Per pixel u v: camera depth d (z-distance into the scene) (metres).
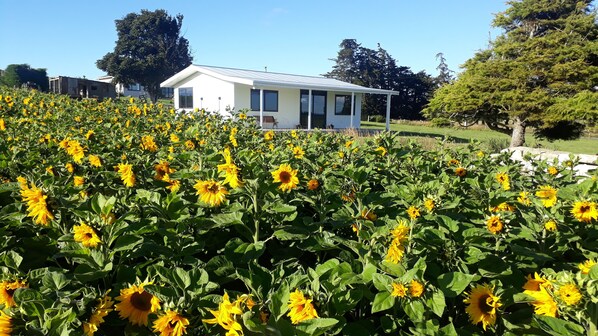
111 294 1.89
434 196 2.77
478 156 5.44
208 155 3.60
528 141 23.41
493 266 2.21
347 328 1.87
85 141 4.57
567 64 17.27
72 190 2.80
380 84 55.22
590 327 1.65
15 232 2.55
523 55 18.41
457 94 19.41
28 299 1.58
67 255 1.99
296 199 2.96
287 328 1.54
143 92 67.81
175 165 4.08
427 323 1.81
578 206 2.64
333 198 3.20
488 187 3.46
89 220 2.05
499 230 2.28
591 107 15.97
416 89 54.72
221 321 1.49
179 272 1.78
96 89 36.06
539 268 2.41
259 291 1.71
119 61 63.41
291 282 1.71
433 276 2.03
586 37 18.42
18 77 47.28
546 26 19.48
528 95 17.45
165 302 1.62
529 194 3.28
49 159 3.91
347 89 25.25
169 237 2.25
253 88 24.22
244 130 6.96
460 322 2.15
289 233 2.50
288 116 25.62
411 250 2.16
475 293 1.94
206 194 2.66
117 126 6.37
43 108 8.60
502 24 20.45
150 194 2.52
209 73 23.95
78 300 1.67
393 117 54.69
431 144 11.41
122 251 2.13
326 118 27.08
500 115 19.38
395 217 2.79
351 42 60.84
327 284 1.74
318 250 2.50
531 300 1.86
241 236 2.81
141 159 3.81
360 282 1.88
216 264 2.19
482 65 19.08
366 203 3.14
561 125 18.45
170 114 9.43
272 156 4.03
